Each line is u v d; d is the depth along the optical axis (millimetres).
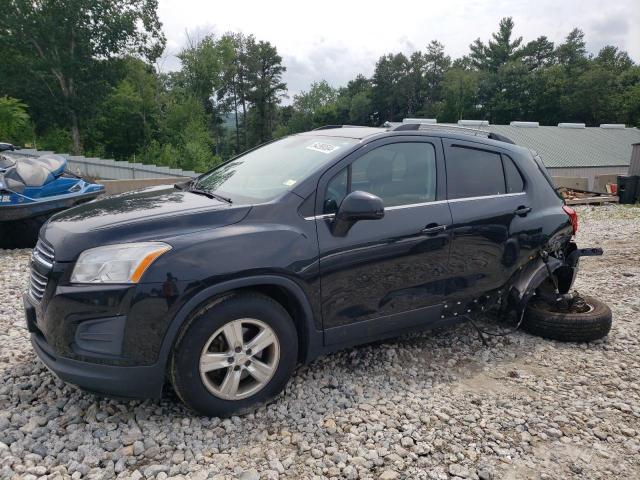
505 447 2920
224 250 2840
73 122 44625
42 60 41688
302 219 3178
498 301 4289
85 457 2613
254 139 92000
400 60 106250
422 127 3910
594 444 2986
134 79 49906
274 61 88688
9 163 7391
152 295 2650
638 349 4375
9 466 2510
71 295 2643
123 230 2812
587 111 80250
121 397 2771
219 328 2842
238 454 2719
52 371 2771
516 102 85625
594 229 11039
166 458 2654
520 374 3846
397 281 3545
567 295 4625
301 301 3119
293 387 3439
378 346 4184
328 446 2842
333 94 120562
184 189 3949
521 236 4215
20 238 7160
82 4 41750
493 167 4199
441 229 3701
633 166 20203
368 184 3502
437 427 3076
